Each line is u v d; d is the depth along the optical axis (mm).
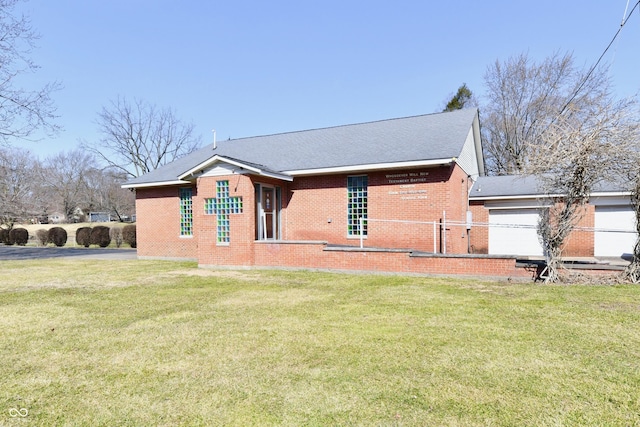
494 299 7438
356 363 4230
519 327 5535
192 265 14359
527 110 30875
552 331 5316
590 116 8461
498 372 3943
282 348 4754
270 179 13992
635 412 3115
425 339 5039
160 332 5527
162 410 3246
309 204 14531
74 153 55250
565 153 8289
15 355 4645
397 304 7129
